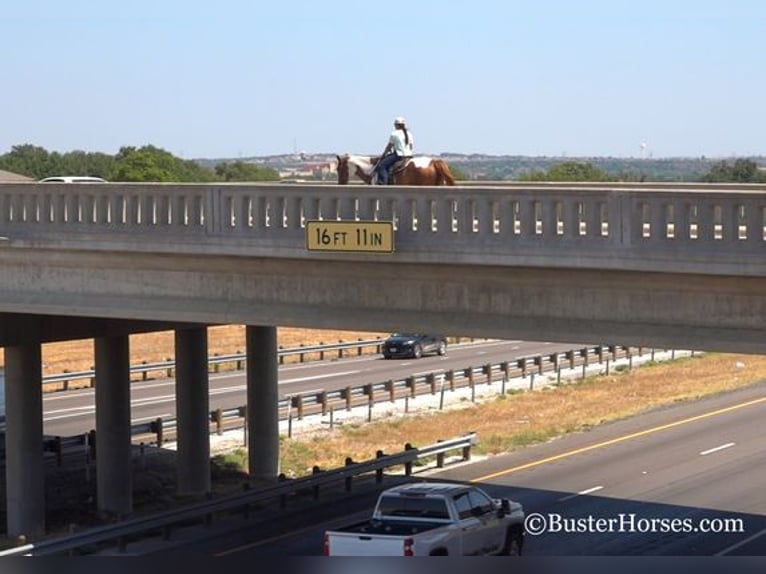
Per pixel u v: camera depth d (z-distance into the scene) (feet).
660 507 168.55
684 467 196.75
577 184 172.96
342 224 122.93
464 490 128.77
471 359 337.72
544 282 117.50
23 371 161.79
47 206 143.43
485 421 239.91
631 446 215.31
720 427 234.79
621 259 110.63
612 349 329.52
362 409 249.75
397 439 221.87
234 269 134.41
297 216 126.82
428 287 123.75
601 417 245.45
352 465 179.22
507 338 120.06
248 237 129.08
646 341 113.19
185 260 136.36
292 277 131.34
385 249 120.98
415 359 338.75
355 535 119.75
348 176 148.25
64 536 142.00
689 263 107.76
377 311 126.52
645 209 110.11
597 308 115.55
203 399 184.03
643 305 113.39
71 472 197.26
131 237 137.08
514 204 115.55
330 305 129.29
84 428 234.79
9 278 150.82
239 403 258.16
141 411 249.55
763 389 286.25
